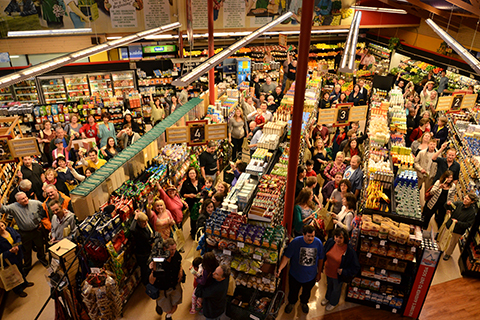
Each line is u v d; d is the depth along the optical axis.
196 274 5.27
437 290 6.51
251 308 5.53
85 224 5.48
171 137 7.30
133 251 6.13
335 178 7.38
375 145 8.62
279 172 6.95
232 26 15.53
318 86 13.06
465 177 8.41
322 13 17.02
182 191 7.56
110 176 6.16
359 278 5.96
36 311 6.01
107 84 13.68
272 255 5.17
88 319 5.62
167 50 15.52
